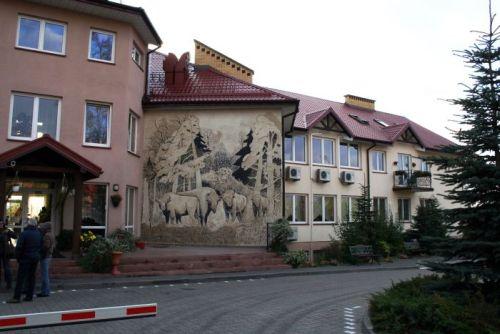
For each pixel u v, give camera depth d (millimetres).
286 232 18500
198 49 26328
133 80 18906
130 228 18875
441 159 8703
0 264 11891
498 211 8039
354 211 22703
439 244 8742
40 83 16438
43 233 10898
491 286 8281
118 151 17594
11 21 16250
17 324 4223
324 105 31438
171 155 19938
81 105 17062
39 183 16578
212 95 20562
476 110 8516
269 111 19953
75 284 12133
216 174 19672
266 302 10625
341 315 9195
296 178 23703
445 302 7391
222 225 19328
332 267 18625
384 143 28219
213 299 10883
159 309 9539
